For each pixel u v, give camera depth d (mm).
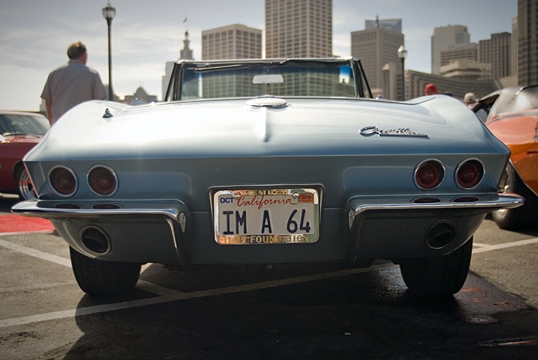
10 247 4359
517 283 3182
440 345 2234
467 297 2902
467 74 189375
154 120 2436
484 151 2186
